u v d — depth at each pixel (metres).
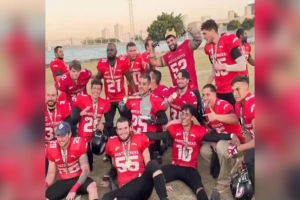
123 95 4.18
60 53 4.49
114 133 3.73
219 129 3.26
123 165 2.96
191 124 3.16
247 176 2.79
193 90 3.98
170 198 2.97
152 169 2.80
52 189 2.94
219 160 3.05
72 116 3.53
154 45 4.75
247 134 2.99
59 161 2.95
